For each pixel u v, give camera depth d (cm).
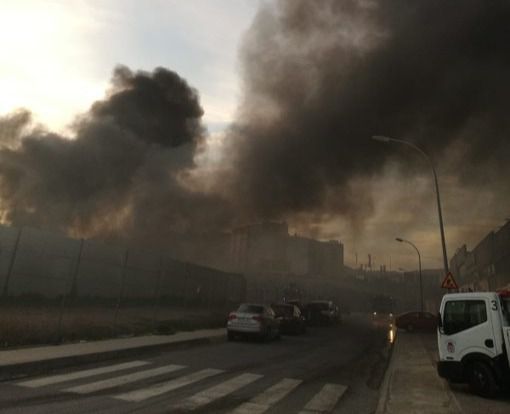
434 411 754
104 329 1554
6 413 617
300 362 1391
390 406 793
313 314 3781
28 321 1327
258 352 1588
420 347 2023
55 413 632
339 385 1034
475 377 908
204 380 974
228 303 3681
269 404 789
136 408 693
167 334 1830
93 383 857
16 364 895
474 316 940
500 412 750
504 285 3241
